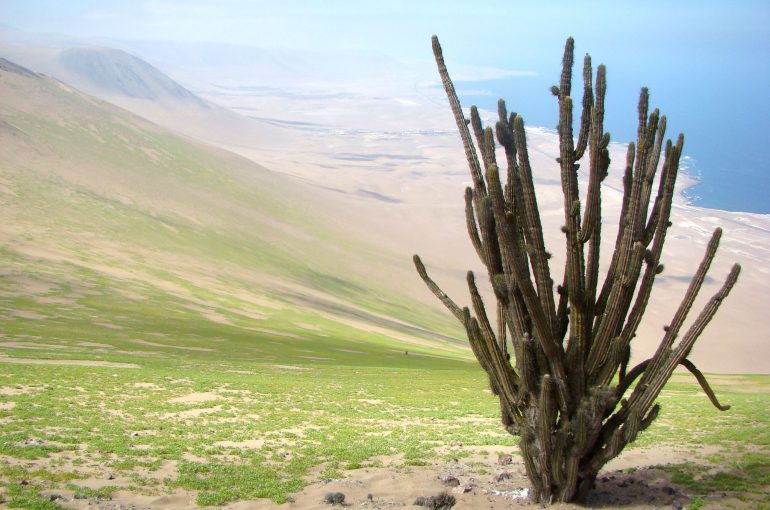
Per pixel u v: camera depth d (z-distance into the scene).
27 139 177.25
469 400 37.06
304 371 48.91
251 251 153.38
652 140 14.88
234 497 16.81
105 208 147.00
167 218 157.75
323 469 20.14
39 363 39.66
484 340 15.54
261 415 28.33
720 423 28.39
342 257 173.62
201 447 21.83
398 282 163.12
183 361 48.72
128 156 199.38
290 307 104.06
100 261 108.62
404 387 42.09
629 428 14.37
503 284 15.05
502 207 13.92
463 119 15.89
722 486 17.34
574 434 14.81
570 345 14.87
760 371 131.62
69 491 16.47
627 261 14.50
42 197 141.38
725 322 160.25
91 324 66.50
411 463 20.77
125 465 18.94
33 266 92.69
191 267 122.00
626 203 15.50
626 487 17.16
